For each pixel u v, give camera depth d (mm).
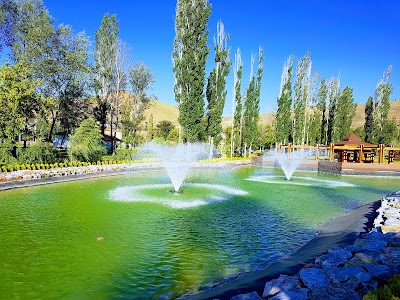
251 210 10617
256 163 31875
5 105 17422
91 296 4582
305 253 6324
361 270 4531
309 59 41344
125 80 35000
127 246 6770
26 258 5980
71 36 25875
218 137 32500
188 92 27172
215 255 6383
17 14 24094
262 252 6629
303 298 3795
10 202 11000
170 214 9695
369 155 33281
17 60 23438
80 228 7992
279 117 37781
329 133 45156
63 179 16672
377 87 42688
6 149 17172
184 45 26578
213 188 15242
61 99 26719
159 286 4941
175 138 47531
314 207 11492
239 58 35719
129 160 26141
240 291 4402
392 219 7949
